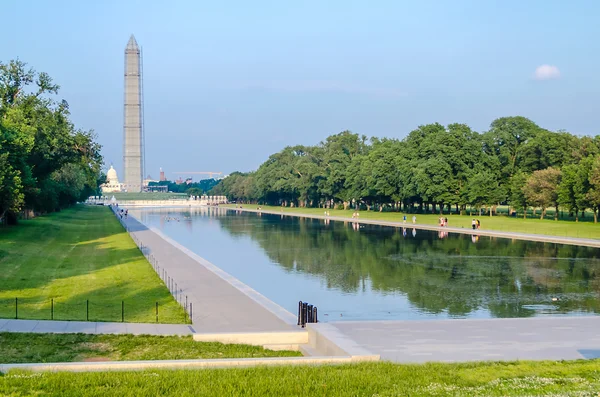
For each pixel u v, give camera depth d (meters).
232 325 36.12
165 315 38.91
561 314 43.38
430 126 164.75
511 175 150.12
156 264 63.53
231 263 72.50
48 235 93.88
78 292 46.84
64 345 30.36
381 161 162.50
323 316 43.38
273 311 40.59
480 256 75.69
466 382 21.91
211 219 172.25
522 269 64.75
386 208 197.00
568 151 138.50
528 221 128.00
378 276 61.56
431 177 146.38
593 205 113.88
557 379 22.05
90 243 86.75
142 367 23.84
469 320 37.53
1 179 71.12
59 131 96.50
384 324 36.34
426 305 47.03
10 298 43.66
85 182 172.62
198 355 28.95
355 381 21.39
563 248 82.12
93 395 19.17
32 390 19.52
